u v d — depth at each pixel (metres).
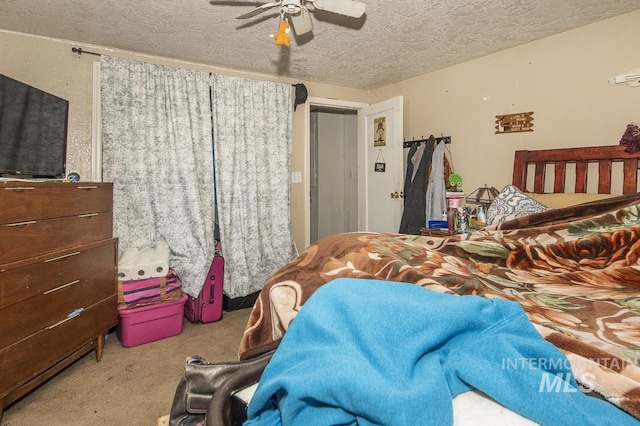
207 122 3.04
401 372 0.51
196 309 2.80
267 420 0.59
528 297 1.07
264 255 3.41
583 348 0.62
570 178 2.54
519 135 2.84
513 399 0.49
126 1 2.11
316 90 3.90
